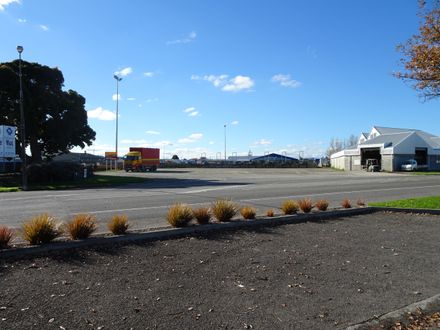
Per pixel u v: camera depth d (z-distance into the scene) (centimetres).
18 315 442
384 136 6519
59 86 3847
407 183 2788
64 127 3800
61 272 582
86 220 762
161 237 801
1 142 3136
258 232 895
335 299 518
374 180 3222
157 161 6103
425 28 1330
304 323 446
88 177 3572
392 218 1139
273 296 523
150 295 512
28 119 3497
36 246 667
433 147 6281
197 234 847
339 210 1178
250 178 3638
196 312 466
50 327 417
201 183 2881
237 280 579
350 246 800
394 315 470
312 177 3816
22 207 1395
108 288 530
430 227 1012
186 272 606
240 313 467
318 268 648
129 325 427
